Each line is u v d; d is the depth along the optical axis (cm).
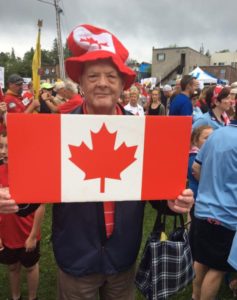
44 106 661
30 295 282
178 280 163
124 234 162
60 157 138
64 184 140
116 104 162
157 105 774
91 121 137
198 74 1666
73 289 168
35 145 135
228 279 326
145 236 407
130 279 179
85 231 158
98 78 148
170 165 145
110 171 142
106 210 160
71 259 161
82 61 143
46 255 366
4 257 263
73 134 137
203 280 264
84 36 153
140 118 140
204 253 251
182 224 171
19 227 254
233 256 217
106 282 175
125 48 160
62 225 161
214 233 243
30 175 137
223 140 236
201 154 259
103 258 161
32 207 157
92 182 141
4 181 212
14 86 590
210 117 385
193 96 622
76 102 519
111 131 139
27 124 133
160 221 172
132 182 144
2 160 214
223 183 235
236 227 227
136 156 142
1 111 422
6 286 316
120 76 153
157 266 161
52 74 4388
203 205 244
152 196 146
